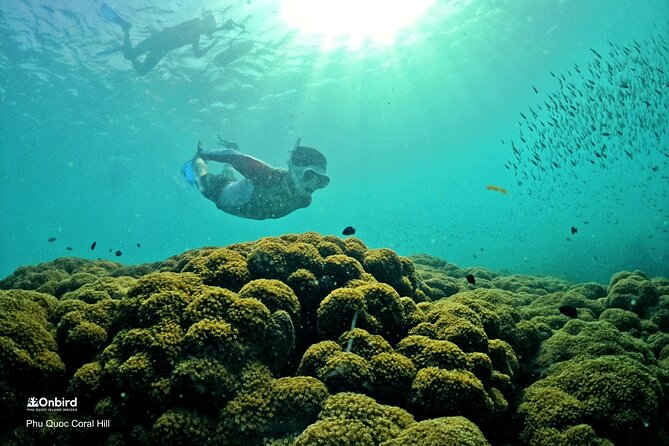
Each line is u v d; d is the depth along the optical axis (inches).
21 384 153.3
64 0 823.1
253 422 143.3
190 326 163.6
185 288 187.6
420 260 574.6
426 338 192.1
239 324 165.6
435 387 162.1
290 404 148.3
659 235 1067.9
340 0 932.0
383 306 201.8
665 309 316.5
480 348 193.8
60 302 210.7
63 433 148.9
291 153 318.7
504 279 466.0
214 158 363.6
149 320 167.8
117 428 146.8
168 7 853.2
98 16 874.8
